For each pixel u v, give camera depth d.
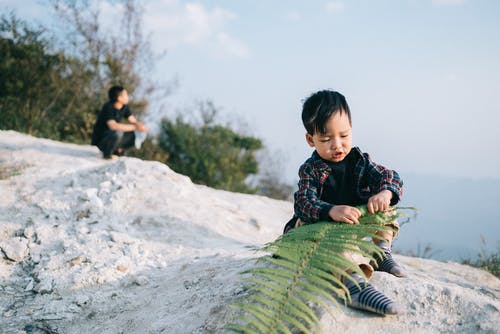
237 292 2.61
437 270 4.20
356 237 2.11
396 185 2.36
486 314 1.95
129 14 12.45
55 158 6.72
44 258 3.59
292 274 1.95
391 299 2.10
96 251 3.61
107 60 12.23
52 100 11.84
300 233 2.20
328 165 2.46
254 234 4.89
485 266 5.69
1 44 11.20
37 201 4.67
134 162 5.58
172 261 3.62
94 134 7.71
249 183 13.51
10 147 7.16
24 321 2.86
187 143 12.79
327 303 2.08
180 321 2.52
